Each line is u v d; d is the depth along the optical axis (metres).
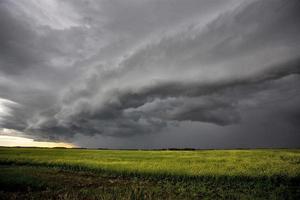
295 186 15.66
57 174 20.81
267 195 13.68
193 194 13.95
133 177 19.94
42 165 26.97
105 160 30.75
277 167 21.38
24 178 16.16
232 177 17.80
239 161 28.41
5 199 12.20
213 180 17.81
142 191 14.27
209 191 14.65
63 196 12.86
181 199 12.74
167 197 13.09
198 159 32.03
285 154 41.31
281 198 12.91
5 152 47.94
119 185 16.53
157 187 15.64
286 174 17.64
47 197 12.73
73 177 19.58
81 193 13.71
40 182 15.91
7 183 14.98
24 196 12.87
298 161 28.22
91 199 12.39
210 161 28.95
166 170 20.23
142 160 30.94
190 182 17.50
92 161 28.20
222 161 28.84
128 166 23.09
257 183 16.44
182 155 43.25
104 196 12.60
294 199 12.80
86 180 18.36
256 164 24.22
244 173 18.34
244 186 15.98
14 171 19.69
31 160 29.56
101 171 22.45
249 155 39.94
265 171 18.67
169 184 16.80
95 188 15.23
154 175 19.70
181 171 19.73
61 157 35.38
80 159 31.95
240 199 12.83
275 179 16.98
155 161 29.31
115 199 12.24
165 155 43.72
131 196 12.84
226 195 13.73
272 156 37.12
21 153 45.22
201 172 19.06
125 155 43.69
